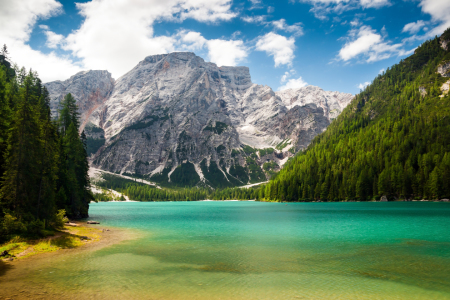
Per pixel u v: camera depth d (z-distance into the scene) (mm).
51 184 55969
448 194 146000
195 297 21312
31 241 40312
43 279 25328
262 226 65750
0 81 65375
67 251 37469
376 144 197375
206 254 35750
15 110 56938
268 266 30141
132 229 60500
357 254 35688
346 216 88062
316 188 196000
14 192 44844
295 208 138875
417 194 158875
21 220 43719
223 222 75625
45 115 60469
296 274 27344
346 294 22266
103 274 27000
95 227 62812
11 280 24984
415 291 22953
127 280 25266
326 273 27734
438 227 59688
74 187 80938
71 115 92062
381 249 38562
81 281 24844
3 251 34188
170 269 28875
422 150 175500
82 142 91500
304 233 53844
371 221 72438
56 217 52562
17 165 45375
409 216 83438
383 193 168750
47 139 55031
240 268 29438
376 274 27344
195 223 73688
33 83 86250
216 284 24344
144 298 21000
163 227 64562
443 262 31719
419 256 34562
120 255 35062
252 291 22766
